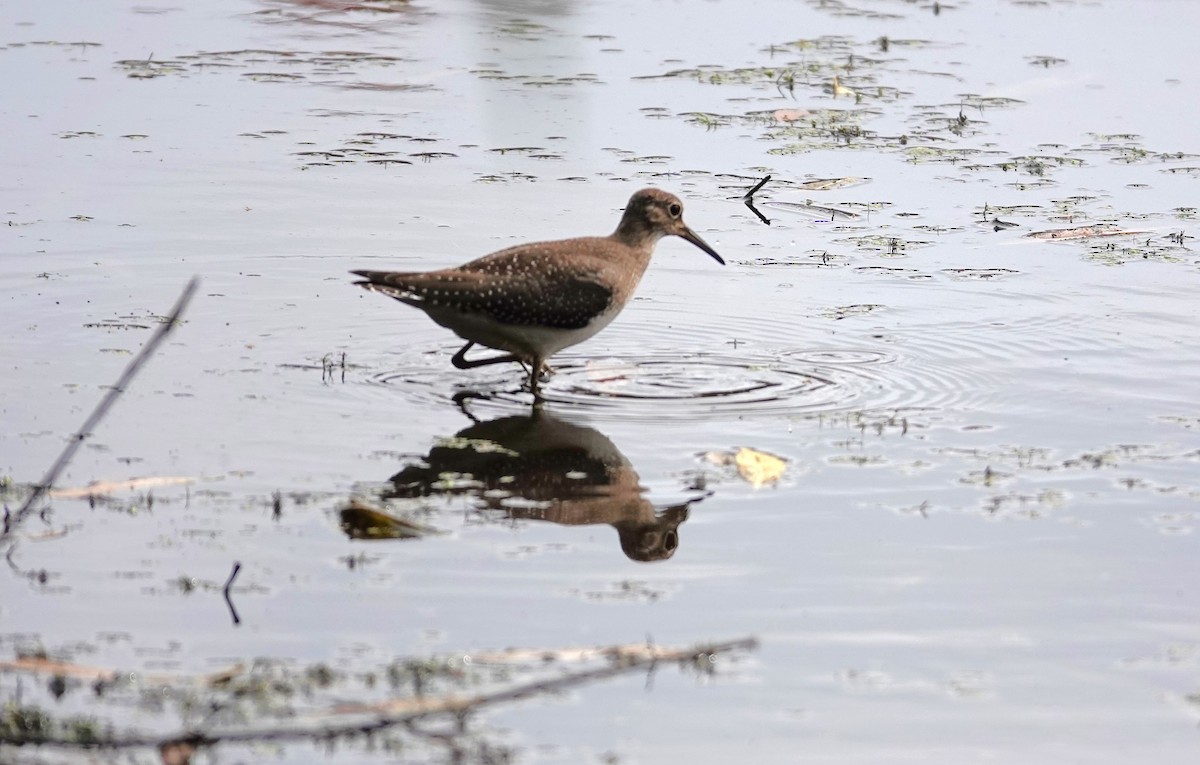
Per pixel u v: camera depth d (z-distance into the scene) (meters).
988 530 11.13
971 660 9.38
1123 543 10.95
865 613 9.89
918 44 26.72
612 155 21.05
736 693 8.92
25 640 9.19
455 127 22.30
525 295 13.77
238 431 12.59
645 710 8.72
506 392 13.91
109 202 18.62
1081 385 14.12
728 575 10.37
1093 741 8.55
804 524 11.20
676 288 16.84
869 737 8.50
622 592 10.06
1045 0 29.72
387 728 8.43
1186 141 21.84
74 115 22.05
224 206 18.67
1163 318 15.87
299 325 15.37
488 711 8.67
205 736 8.15
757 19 28.58
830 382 14.22
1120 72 24.98
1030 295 16.50
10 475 11.48
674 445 12.70
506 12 29.22
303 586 9.98
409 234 17.80
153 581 9.98
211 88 23.77
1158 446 12.74
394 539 10.77
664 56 26.09
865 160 21.05
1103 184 20.11
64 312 15.27
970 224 18.73
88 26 27.08
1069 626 9.80
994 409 13.56
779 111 23.06
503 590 10.04
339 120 22.45
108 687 8.66
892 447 12.67
